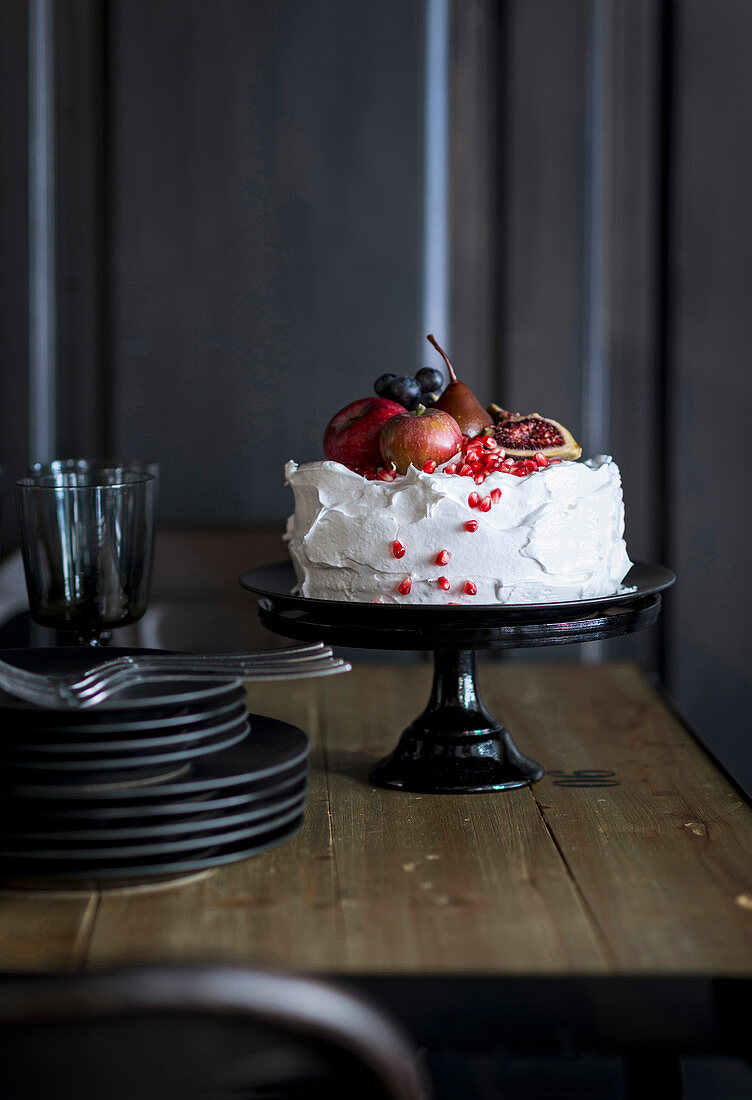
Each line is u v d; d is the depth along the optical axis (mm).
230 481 2777
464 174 2748
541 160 2748
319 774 1254
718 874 985
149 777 915
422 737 1234
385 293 2744
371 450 1310
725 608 2867
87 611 1201
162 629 2049
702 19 2725
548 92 2732
